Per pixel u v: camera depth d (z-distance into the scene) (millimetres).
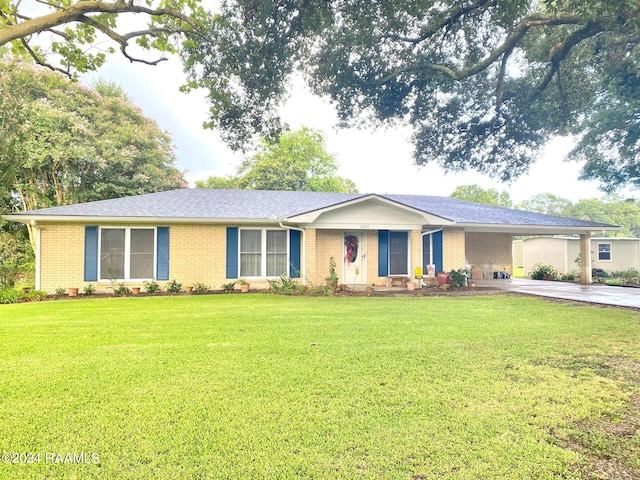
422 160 14258
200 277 13141
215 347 5438
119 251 12672
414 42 10812
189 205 14000
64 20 3871
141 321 7352
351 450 2713
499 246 18953
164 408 3381
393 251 15297
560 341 5875
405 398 3637
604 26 9039
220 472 2439
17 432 2938
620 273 20625
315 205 15133
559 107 12305
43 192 20203
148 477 2381
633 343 5766
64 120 19406
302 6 8359
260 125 9812
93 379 4098
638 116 17750
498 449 2740
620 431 3041
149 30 4863
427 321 7441
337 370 4441
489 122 13195
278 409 3377
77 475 2396
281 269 13914
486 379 4176
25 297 11031
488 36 11359
